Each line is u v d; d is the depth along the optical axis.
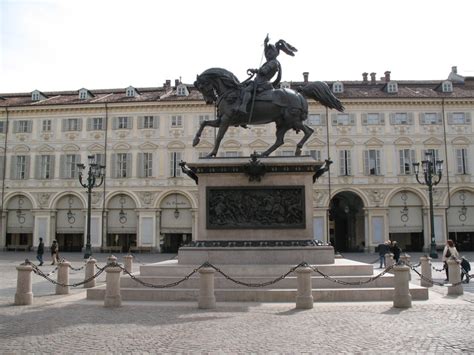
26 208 56.22
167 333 9.88
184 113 54.97
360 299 13.99
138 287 14.73
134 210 54.69
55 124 56.50
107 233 54.91
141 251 53.72
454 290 16.11
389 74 60.09
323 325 10.58
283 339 9.32
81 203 55.34
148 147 54.91
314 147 53.78
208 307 12.78
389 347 8.72
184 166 16.97
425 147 53.81
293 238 16.17
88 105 55.72
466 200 53.38
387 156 53.75
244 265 15.11
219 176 16.58
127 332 9.99
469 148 53.75
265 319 11.27
